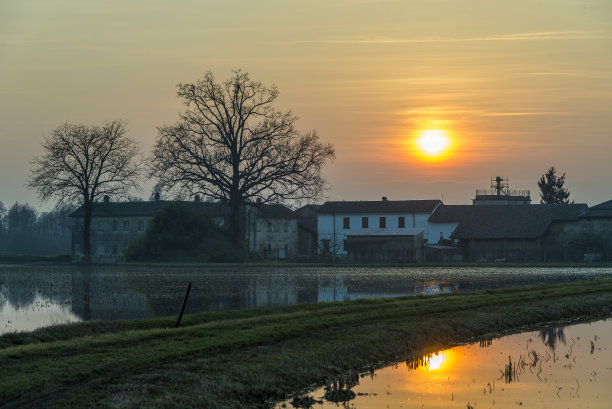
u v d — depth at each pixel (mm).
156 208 112438
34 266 80250
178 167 83938
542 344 25906
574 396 18234
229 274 62094
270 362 19156
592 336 27969
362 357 21734
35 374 16438
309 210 128125
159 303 35625
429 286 47844
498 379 19953
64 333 23609
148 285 48000
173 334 22172
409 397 17922
